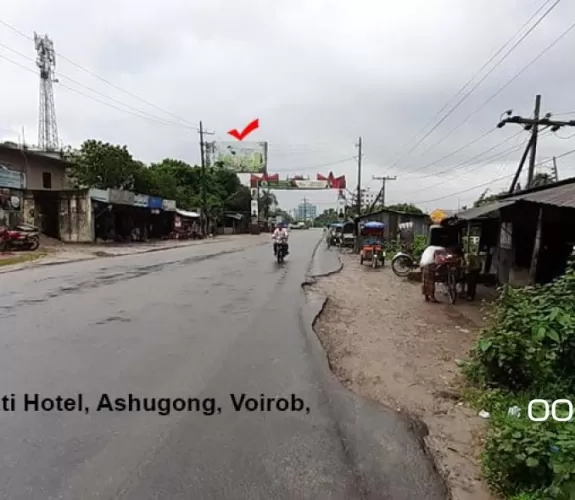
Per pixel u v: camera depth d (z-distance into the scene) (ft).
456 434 13.88
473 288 39.45
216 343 22.86
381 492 10.81
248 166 211.82
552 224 35.27
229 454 12.28
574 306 18.02
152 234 138.10
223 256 79.46
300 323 27.94
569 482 9.75
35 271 53.83
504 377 17.01
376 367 20.21
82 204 97.91
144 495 10.43
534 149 53.11
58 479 11.01
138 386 16.92
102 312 29.73
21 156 101.24
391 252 90.63
